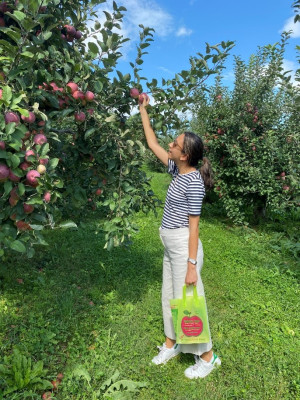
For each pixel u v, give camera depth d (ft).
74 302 11.36
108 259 14.96
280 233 21.25
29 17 6.15
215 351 9.52
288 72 18.53
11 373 7.74
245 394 8.03
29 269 13.35
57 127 9.80
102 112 8.50
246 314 11.55
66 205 10.03
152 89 9.17
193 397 7.86
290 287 13.98
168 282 8.57
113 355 8.98
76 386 7.79
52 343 9.27
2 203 6.41
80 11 9.43
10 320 9.87
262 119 23.24
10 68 6.26
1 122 5.62
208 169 8.29
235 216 24.08
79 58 7.80
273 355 9.52
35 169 6.22
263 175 21.62
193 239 7.63
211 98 25.54
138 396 7.86
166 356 8.92
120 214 8.70
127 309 11.28
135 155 9.35
